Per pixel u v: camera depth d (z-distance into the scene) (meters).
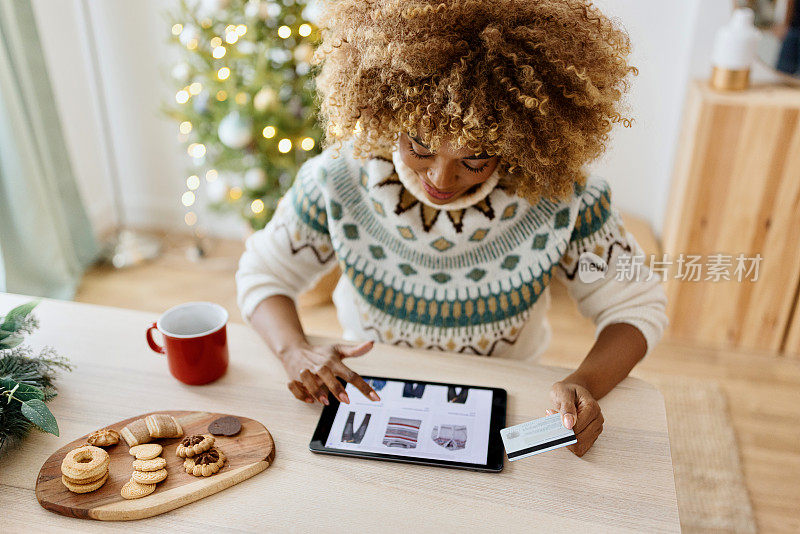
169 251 2.98
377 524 0.84
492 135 0.90
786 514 1.79
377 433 0.97
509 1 0.90
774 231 2.22
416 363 1.12
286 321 1.16
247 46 2.36
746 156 2.15
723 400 2.17
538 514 0.85
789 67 2.23
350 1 0.97
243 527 0.84
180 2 2.38
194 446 0.92
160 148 2.98
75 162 2.91
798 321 2.33
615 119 1.00
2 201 2.32
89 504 0.84
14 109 2.24
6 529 0.82
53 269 2.52
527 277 1.16
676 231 2.31
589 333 2.46
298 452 0.95
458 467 0.92
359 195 1.19
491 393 1.05
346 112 1.00
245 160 2.44
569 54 0.89
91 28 2.62
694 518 1.76
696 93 2.20
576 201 1.12
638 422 1.00
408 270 1.19
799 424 2.09
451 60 0.91
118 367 1.10
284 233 1.23
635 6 2.36
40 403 0.91
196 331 1.12
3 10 2.21
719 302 2.35
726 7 2.24
